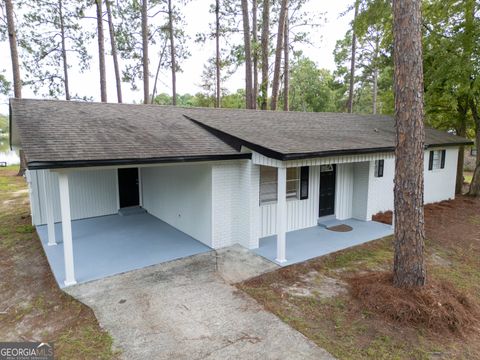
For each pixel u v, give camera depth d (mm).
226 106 34969
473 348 3912
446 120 14961
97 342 3973
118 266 6285
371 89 37250
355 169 9656
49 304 4977
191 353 3762
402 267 4953
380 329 4266
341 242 7672
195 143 6992
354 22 12250
